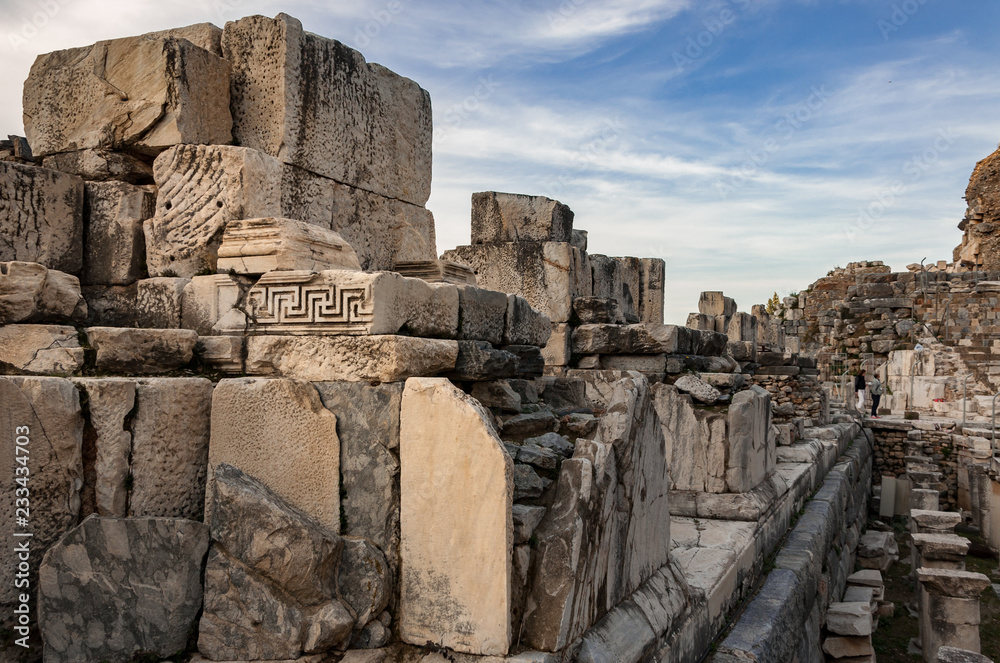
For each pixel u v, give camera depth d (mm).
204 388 3537
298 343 3488
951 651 5527
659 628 3746
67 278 3928
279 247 3723
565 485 3330
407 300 3582
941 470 16438
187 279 4133
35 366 3488
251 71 4992
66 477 3135
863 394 20312
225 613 3027
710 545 5535
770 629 4820
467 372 3846
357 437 3254
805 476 8906
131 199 4523
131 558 3047
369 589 3080
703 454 6543
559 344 7191
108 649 3027
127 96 4648
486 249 8102
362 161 5711
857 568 11211
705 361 7918
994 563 11633
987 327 22078
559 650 2969
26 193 4281
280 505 3141
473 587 3008
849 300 24531
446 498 3072
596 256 9055
